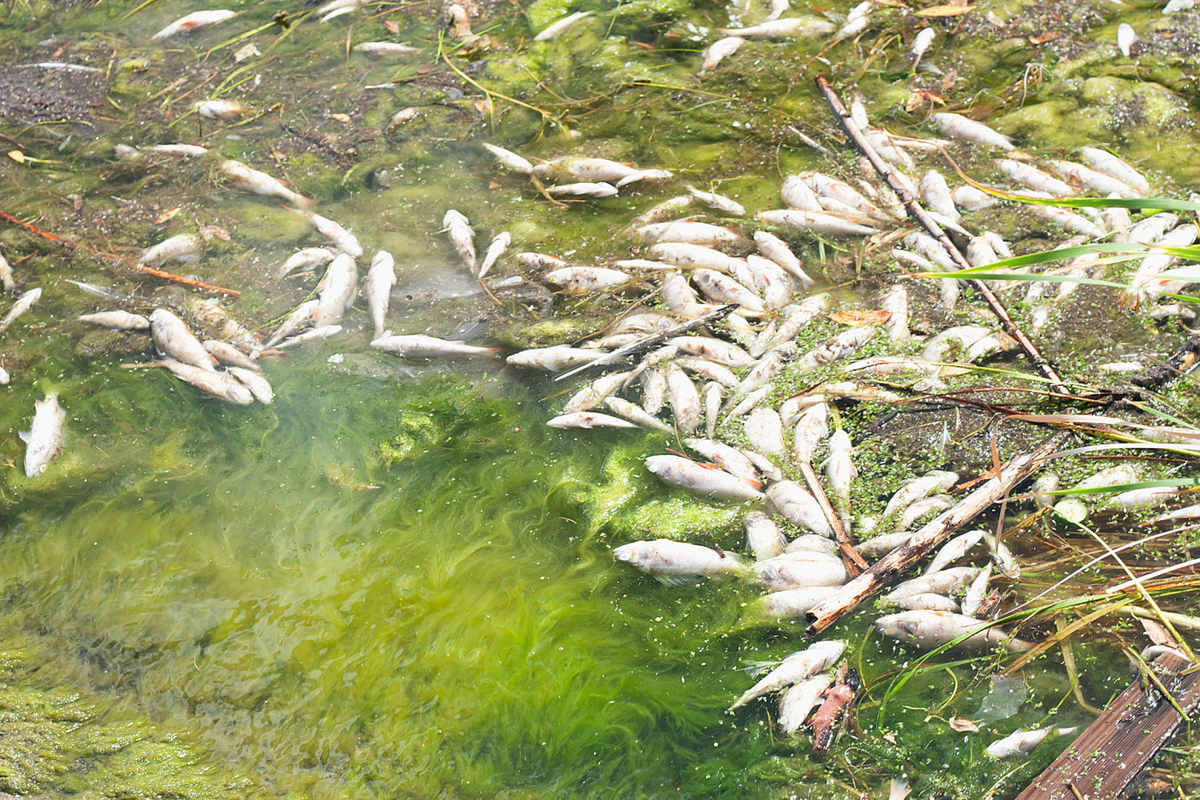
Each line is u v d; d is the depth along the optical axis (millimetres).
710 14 4262
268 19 4391
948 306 3568
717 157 3891
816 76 4020
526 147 3963
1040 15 4094
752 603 3309
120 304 3717
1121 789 3137
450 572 3391
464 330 3641
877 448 3420
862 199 3730
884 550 3316
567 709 3271
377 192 3893
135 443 3562
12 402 3623
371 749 3264
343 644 3346
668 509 3410
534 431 3518
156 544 3457
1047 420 3355
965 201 3723
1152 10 4074
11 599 3428
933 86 3980
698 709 3258
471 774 3238
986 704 3223
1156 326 3498
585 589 3359
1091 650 3240
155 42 4344
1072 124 3857
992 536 3316
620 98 4051
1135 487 3230
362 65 4199
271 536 3451
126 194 3922
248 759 3271
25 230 3857
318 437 3541
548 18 4297
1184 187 3705
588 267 3666
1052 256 3232
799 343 3547
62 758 3281
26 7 4512
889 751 3199
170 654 3357
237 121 4074
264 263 3771
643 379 3545
